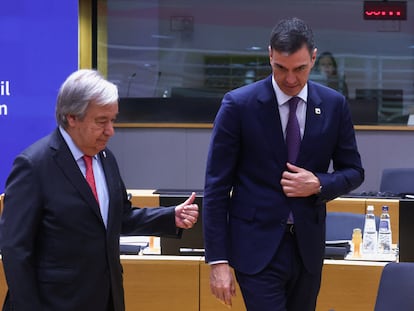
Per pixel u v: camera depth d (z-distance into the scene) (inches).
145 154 336.2
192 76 367.6
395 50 360.2
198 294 158.2
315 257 122.6
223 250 122.7
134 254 170.7
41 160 108.6
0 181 256.4
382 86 361.1
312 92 122.7
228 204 124.8
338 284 154.9
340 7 361.1
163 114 347.6
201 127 333.1
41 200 108.0
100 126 107.5
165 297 159.3
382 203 208.7
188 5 365.1
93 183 112.1
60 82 255.0
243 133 121.1
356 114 331.6
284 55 113.0
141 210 122.4
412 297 117.8
